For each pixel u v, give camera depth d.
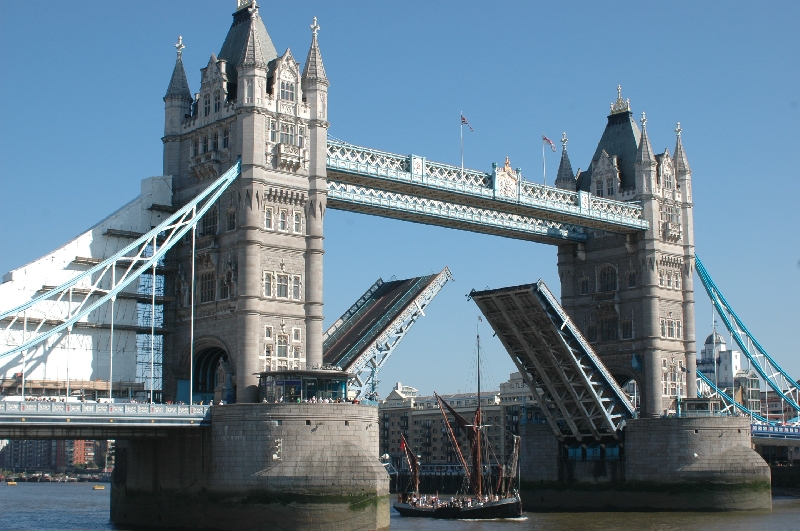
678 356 127.31
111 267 95.12
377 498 84.25
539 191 115.44
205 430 87.69
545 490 126.69
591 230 131.25
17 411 75.88
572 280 132.25
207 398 95.88
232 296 92.06
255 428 84.31
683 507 115.69
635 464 119.06
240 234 91.50
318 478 82.94
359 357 103.81
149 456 94.75
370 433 88.00
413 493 128.38
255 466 83.94
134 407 81.94
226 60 99.50
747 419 118.94
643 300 125.12
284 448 83.62
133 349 96.50
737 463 115.81
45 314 90.88
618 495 120.38
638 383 124.94
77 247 93.38
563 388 117.25
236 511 84.38
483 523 105.25
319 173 95.81
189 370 96.06
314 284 94.56
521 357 116.06
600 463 122.50
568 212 117.31
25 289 90.00
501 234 121.81
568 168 133.38
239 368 89.88
